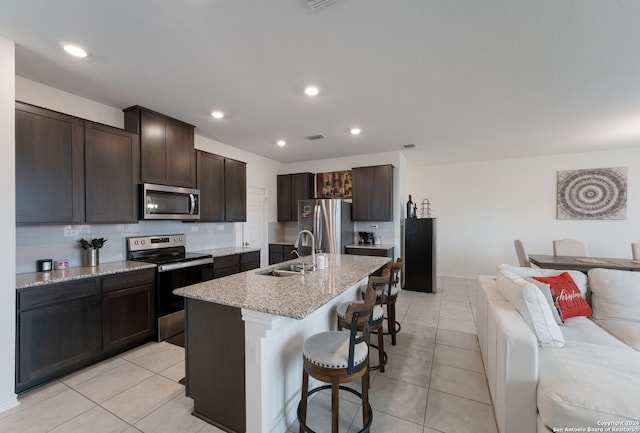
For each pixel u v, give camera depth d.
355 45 2.02
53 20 1.74
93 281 2.48
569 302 2.52
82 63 2.24
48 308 2.20
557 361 1.65
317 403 2.04
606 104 3.01
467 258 6.15
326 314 2.44
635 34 1.87
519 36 1.91
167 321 3.07
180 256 3.62
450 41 1.97
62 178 2.47
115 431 1.73
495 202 5.91
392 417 1.88
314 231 5.06
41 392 2.11
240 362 1.67
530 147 4.83
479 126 3.74
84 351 2.41
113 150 2.86
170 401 2.01
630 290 2.51
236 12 1.68
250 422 1.62
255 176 5.41
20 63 2.23
